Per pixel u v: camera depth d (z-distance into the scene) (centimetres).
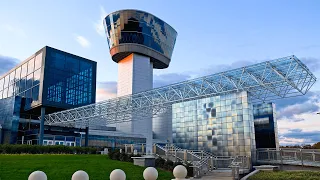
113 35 8606
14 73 7119
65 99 6100
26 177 1507
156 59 8962
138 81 8444
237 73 2988
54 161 2186
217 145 3184
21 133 5944
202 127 3406
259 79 2908
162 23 9038
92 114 4675
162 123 8638
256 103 3553
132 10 8381
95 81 6819
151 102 3856
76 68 6475
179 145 3619
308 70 2661
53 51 6097
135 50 8488
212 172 2100
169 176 1841
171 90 3600
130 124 7688
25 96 6344
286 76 2669
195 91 3347
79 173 615
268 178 1777
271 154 2662
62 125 5981
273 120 3369
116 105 4266
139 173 1836
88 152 3894
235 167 1930
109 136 6912
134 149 2731
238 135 2995
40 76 5919
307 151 2358
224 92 3125
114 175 636
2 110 6019
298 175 1791
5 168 1719
